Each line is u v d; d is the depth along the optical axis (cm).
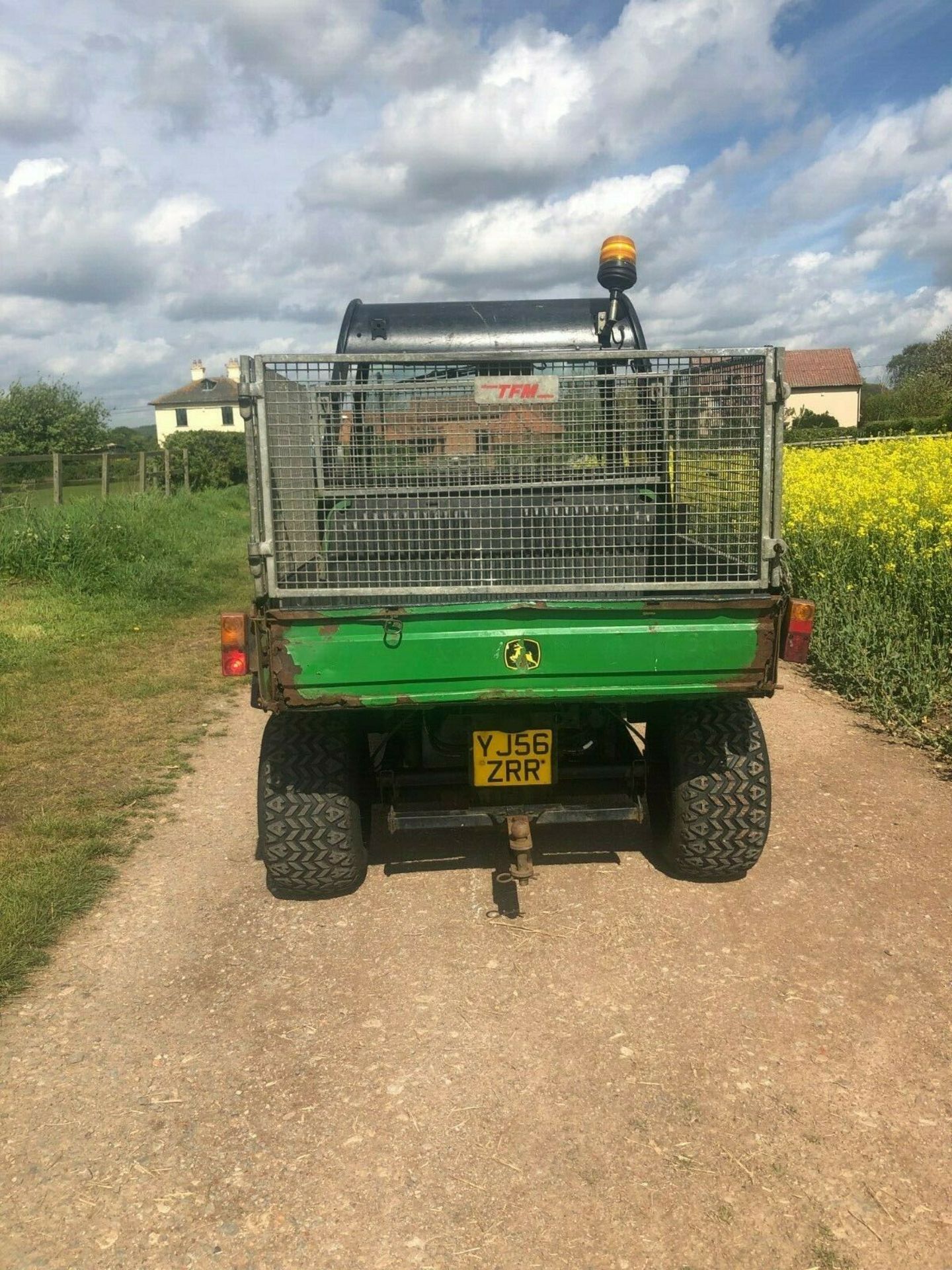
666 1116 265
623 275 489
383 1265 220
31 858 440
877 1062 285
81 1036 308
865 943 353
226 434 3550
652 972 339
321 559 373
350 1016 318
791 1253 220
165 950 363
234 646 331
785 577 345
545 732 375
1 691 741
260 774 382
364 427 391
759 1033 301
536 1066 288
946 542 725
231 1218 233
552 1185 242
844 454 1534
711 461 365
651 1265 218
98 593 1118
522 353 332
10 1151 256
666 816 403
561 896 401
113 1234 229
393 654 330
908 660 645
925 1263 216
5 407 3869
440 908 394
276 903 402
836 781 521
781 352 332
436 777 399
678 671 336
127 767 577
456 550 389
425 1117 267
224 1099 277
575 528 390
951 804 484
